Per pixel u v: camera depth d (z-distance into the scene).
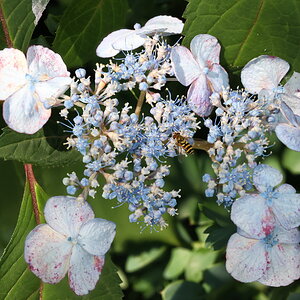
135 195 0.32
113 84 0.32
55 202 0.32
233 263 0.33
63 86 0.32
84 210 0.32
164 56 0.33
